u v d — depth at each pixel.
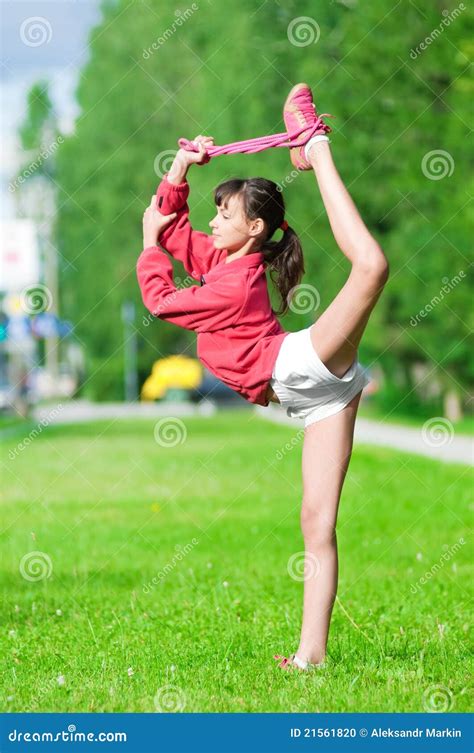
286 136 7.65
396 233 39.09
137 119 67.88
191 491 22.00
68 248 71.25
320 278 42.12
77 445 34.44
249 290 7.54
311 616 8.01
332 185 7.49
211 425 46.47
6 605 11.41
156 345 75.12
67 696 7.83
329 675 7.93
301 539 15.88
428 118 34.75
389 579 12.45
